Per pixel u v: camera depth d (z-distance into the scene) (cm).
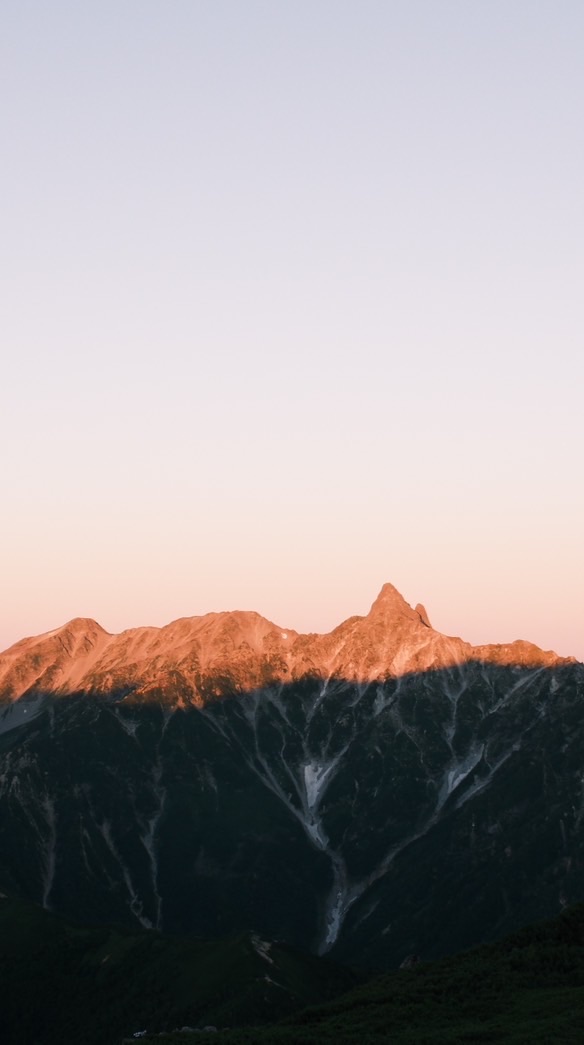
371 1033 11612
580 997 11788
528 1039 10462
